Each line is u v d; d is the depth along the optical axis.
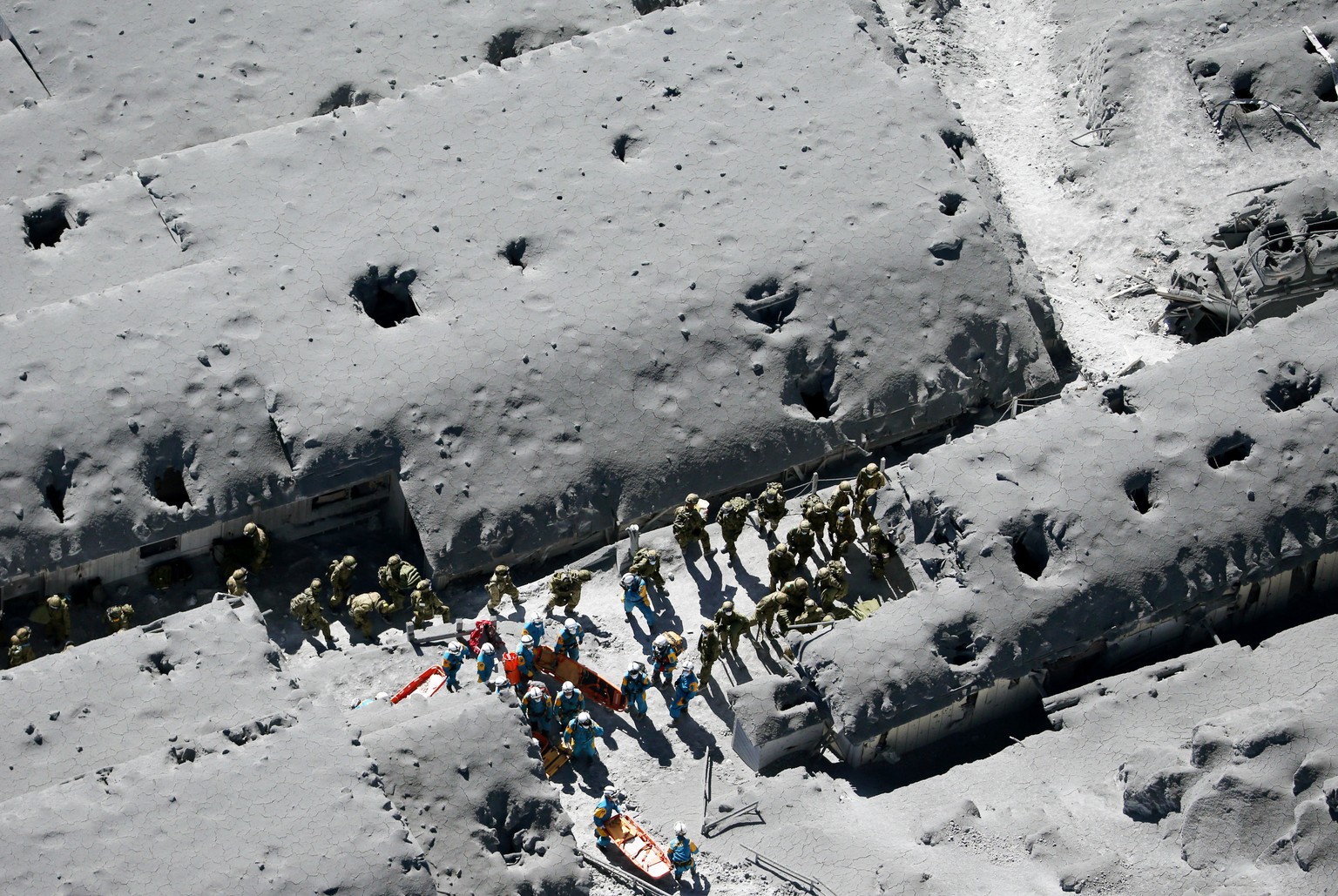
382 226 118.00
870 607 104.19
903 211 120.88
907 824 92.50
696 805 96.31
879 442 116.25
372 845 83.25
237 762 86.06
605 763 98.94
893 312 117.00
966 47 146.62
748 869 91.06
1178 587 102.06
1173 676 98.50
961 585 101.25
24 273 116.50
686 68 128.50
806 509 106.31
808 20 132.50
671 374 113.75
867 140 124.88
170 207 118.94
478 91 126.19
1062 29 146.00
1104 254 128.75
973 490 103.88
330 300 114.31
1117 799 92.12
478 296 115.31
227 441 108.69
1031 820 90.88
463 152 122.56
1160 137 133.12
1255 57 133.50
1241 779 87.62
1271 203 121.12
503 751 90.19
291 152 121.88
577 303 115.25
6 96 131.62
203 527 107.75
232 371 110.50
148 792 84.50
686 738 100.25
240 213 118.50
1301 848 85.00
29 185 125.62
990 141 138.38
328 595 109.31
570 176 121.56
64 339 110.75
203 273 114.69
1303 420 106.88
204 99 130.75
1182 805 89.06
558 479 110.12
